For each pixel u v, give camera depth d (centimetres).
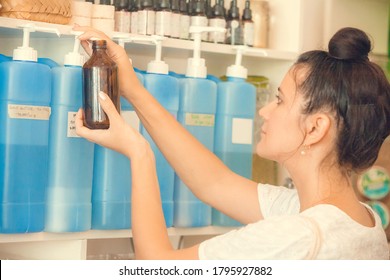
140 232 149
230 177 183
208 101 221
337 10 253
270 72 251
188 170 182
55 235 194
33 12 192
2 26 185
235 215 183
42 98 188
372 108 147
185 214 218
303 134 150
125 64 179
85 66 171
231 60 253
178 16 227
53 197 192
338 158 149
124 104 204
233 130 226
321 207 144
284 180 248
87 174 197
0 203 184
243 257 141
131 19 225
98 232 203
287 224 141
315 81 148
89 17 212
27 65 185
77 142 194
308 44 248
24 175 186
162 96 209
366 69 148
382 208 260
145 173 154
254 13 251
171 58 243
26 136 186
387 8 268
